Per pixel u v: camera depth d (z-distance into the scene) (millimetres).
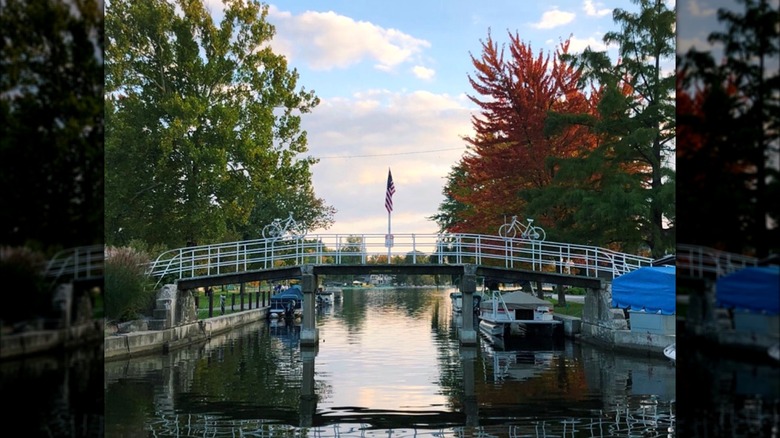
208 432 14477
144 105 38406
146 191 38969
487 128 43656
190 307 32531
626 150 33344
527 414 15953
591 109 41406
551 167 36531
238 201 39938
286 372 22797
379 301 83375
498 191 43344
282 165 40625
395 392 18953
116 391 19328
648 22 34438
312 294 30828
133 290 26781
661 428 14430
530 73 41344
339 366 24188
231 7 39812
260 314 48188
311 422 15344
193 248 32469
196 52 38812
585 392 18609
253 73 40219
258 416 16047
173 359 26219
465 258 48781
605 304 28812
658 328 25797
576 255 31719
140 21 38062
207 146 37500
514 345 30938
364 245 31641
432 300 86812
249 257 53719
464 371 22781
